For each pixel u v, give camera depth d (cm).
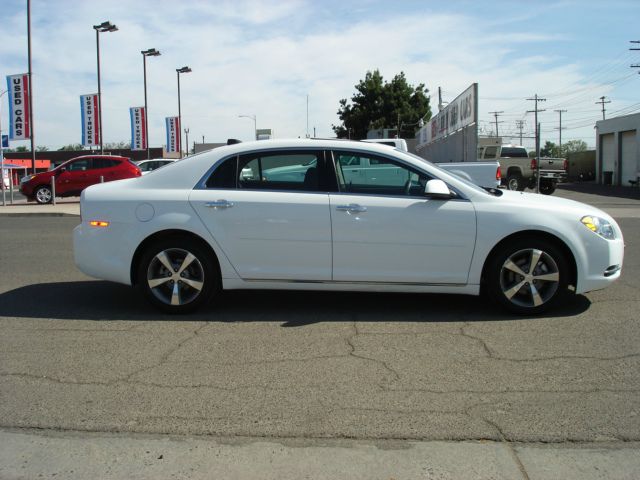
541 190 2680
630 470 308
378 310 603
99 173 2184
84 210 592
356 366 448
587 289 570
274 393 401
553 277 565
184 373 437
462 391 402
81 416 370
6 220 1642
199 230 568
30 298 666
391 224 559
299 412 373
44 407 383
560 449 329
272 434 346
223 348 491
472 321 562
